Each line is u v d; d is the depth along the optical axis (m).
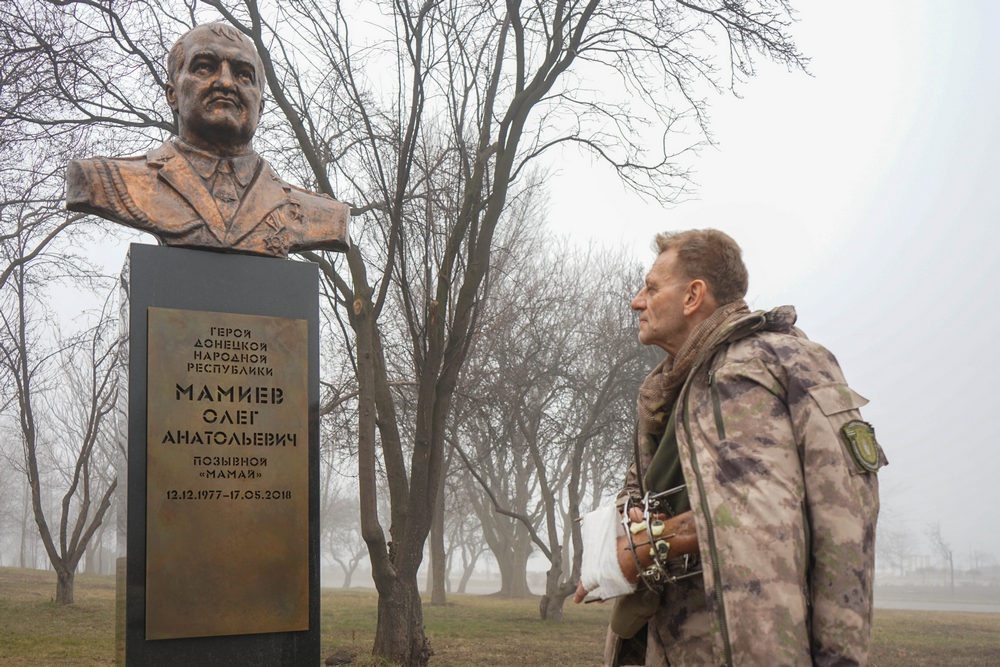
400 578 10.59
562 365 20.58
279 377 4.76
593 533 2.30
